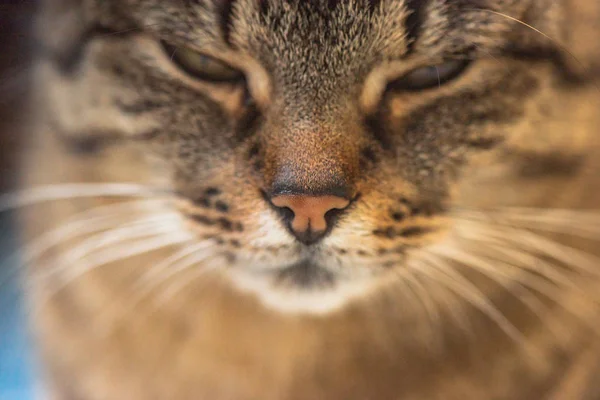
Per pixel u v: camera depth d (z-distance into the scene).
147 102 0.42
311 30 0.40
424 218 0.41
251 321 0.44
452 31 0.40
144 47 0.41
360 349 0.44
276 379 0.45
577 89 0.42
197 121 0.41
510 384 0.45
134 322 0.45
